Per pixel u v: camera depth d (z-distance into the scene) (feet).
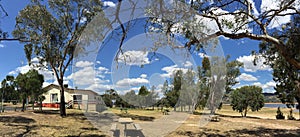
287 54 22.74
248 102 58.39
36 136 25.73
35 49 49.19
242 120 43.83
